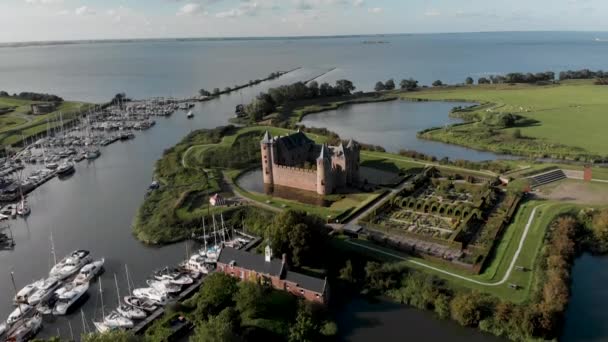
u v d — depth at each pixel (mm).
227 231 153000
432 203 156125
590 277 122062
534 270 118688
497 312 102812
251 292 104625
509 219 148875
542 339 97938
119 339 86562
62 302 116125
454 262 122812
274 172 191125
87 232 160125
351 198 172250
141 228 156875
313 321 104000
